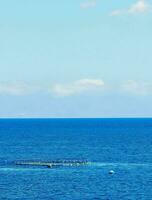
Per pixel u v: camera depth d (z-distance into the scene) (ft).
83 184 331.77
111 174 377.50
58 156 526.16
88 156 523.70
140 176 368.07
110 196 293.43
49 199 282.97
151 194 299.79
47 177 359.87
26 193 300.20
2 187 319.68
